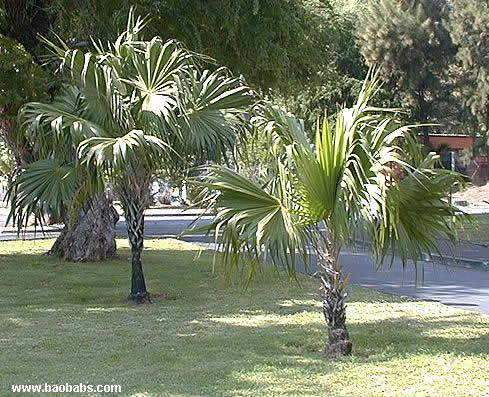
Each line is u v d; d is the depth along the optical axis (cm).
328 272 859
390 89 4703
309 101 3353
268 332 995
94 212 1903
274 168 826
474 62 4519
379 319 1089
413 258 857
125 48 1176
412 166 818
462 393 695
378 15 4578
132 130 1117
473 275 1633
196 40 1650
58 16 1644
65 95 1192
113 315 1137
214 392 703
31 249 2280
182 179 986
